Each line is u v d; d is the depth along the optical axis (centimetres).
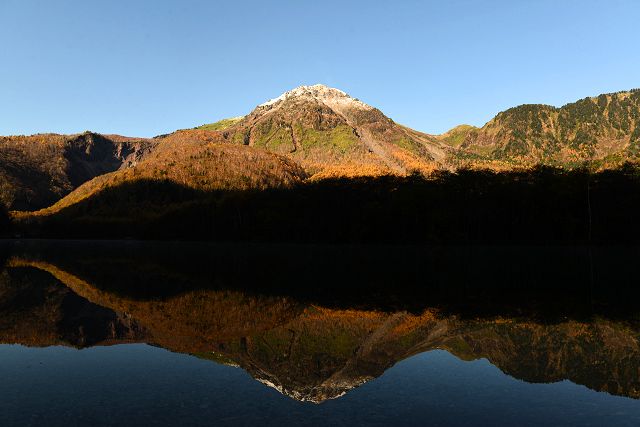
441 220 12425
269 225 15325
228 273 6769
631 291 4616
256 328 3053
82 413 1517
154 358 2283
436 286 5119
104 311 3662
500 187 12706
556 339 2659
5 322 3228
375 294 4547
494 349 2456
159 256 10656
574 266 7175
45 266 7888
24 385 1834
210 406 1586
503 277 5925
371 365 2164
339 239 14075
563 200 11806
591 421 1463
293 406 1588
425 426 1412
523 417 1494
